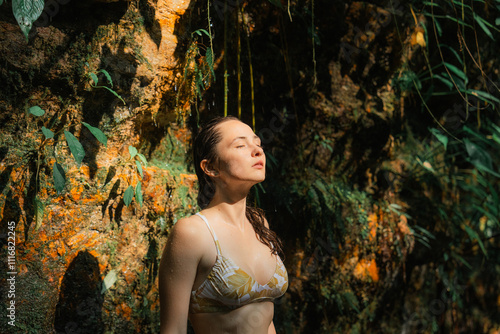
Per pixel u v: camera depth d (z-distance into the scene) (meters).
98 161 1.96
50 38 1.79
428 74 3.17
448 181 3.28
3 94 1.73
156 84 2.05
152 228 2.08
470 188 3.26
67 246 1.84
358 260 2.82
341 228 2.72
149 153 2.21
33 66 1.76
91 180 1.92
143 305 2.03
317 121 2.83
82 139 1.92
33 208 1.78
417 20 2.98
